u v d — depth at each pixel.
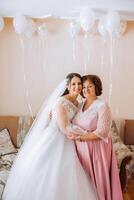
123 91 4.08
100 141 2.42
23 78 3.99
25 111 4.06
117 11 3.54
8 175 2.85
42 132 2.59
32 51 3.94
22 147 2.80
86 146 2.42
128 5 3.40
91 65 4.01
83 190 2.32
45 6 3.48
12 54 3.93
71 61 3.99
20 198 2.35
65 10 3.59
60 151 2.39
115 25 3.40
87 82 2.44
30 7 3.51
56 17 3.81
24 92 4.02
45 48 3.94
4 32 3.87
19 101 4.04
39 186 2.31
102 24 3.62
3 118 3.81
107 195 2.39
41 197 2.28
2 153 3.44
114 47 3.97
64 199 2.26
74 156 2.40
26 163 2.49
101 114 2.37
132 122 3.99
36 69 3.99
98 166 2.40
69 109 2.44
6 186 2.60
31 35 3.76
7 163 3.16
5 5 3.44
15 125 3.78
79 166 2.39
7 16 3.75
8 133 3.71
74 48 3.96
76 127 2.40
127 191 3.25
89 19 3.35
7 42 3.90
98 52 3.98
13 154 3.45
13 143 3.73
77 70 4.02
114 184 2.42
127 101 4.09
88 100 2.49
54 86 4.04
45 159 2.38
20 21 3.42
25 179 2.39
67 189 2.28
